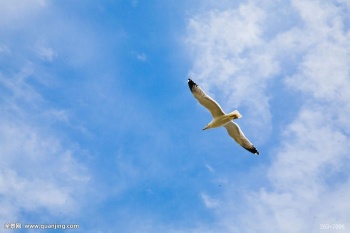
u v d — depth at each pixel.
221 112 22.92
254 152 23.88
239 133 23.86
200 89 22.84
